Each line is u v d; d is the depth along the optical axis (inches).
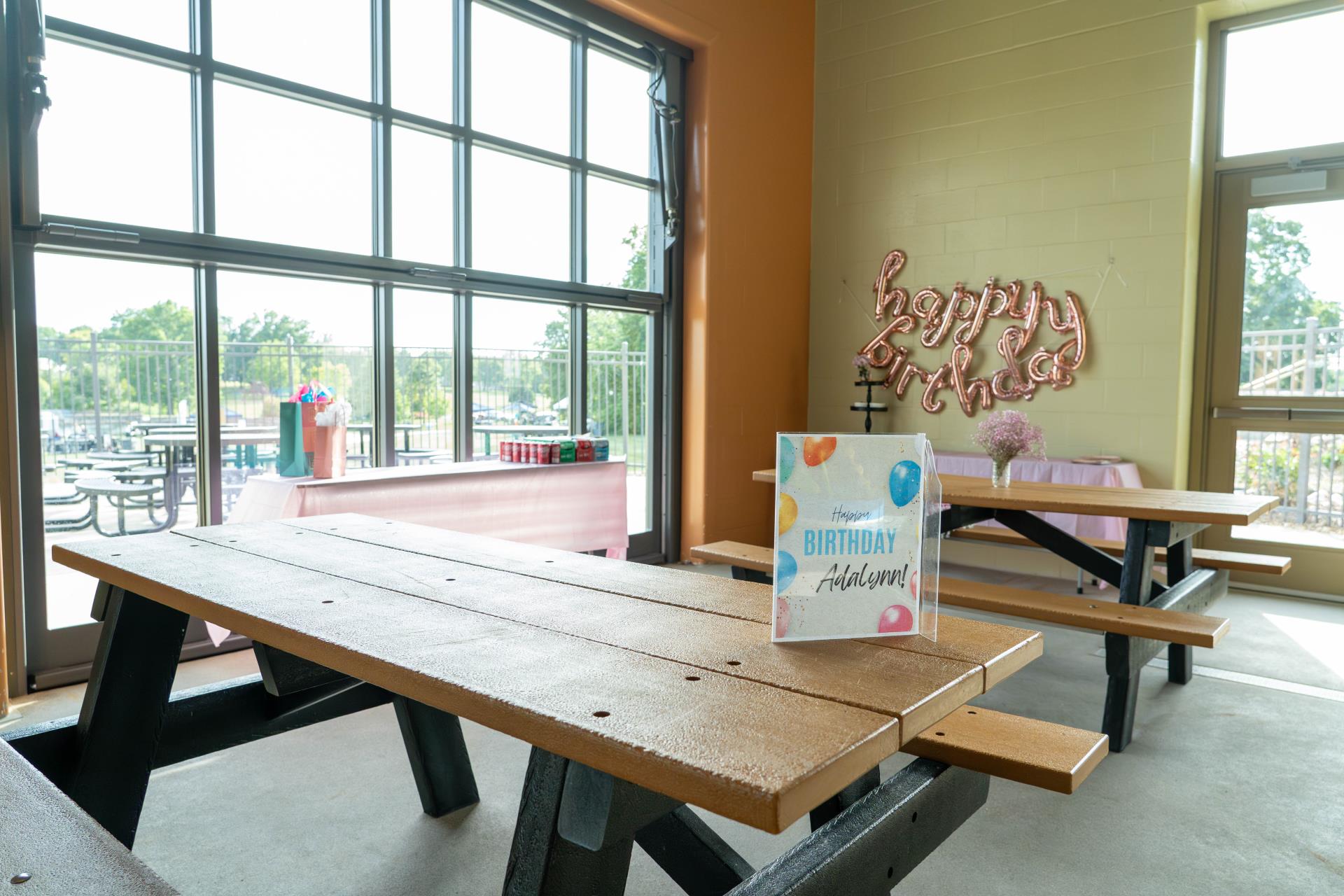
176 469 141.5
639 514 217.5
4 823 42.8
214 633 137.9
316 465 142.7
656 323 216.2
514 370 187.8
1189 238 197.6
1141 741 112.0
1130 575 127.2
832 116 247.4
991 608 119.6
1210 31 200.4
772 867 45.4
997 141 220.8
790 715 37.2
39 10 119.3
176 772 100.7
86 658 131.3
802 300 249.9
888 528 48.9
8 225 118.2
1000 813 92.1
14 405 119.8
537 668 43.2
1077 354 208.8
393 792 96.3
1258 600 191.2
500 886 77.7
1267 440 199.3
